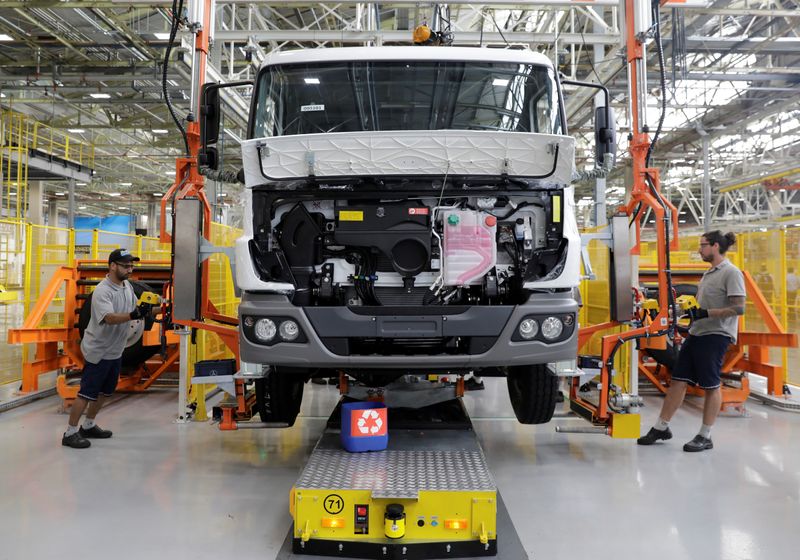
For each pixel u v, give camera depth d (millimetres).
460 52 4168
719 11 9031
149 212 32562
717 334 4715
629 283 4316
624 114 15062
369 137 3439
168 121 16578
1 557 2947
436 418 4281
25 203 15602
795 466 4398
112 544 3102
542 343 3477
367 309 3420
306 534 2939
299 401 4734
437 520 2965
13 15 11242
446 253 3521
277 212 3719
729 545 3117
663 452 4758
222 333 4266
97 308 4770
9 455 4594
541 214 3711
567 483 4039
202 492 3846
